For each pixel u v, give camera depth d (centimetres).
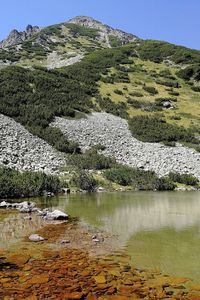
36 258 1437
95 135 5688
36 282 1185
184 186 4441
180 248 1602
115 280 1214
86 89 7888
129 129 6347
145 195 3606
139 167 4856
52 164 4484
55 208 2655
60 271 1290
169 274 1279
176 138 6259
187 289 1148
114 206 2795
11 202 2902
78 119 6216
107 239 1753
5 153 4284
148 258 1456
